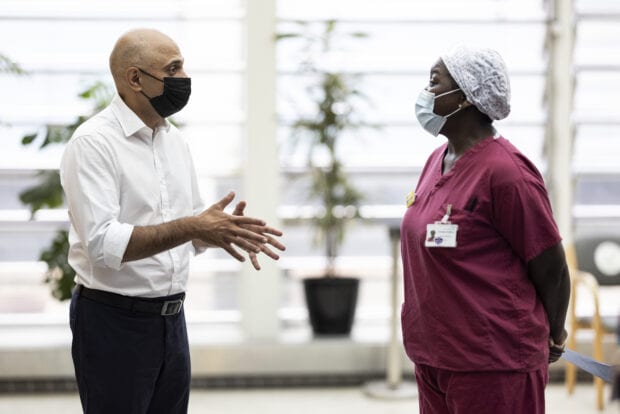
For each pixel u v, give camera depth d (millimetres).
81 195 3057
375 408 6004
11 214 6914
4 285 6980
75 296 3254
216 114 7016
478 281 2834
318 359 6594
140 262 3178
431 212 2943
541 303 2943
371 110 7078
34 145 6859
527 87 7168
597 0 7094
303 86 6980
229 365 6539
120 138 3195
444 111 2953
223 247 3033
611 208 7258
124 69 3184
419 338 2998
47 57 6852
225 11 6973
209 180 7043
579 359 3064
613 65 7102
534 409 2898
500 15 7094
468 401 2852
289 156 6941
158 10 6914
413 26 7078
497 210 2809
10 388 6453
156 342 3246
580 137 7188
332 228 6816
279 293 6941
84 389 3221
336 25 6977
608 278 6480
